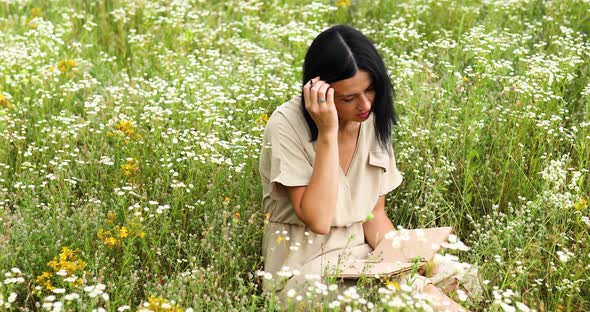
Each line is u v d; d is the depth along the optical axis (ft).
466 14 20.83
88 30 20.52
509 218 12.83
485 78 16.48
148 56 19.29
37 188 13.23
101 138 14.53
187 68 17.54
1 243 10.86
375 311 9.07
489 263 11.17
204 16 21.75
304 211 10.18
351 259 10.73
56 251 11.07
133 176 13.25
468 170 13.43
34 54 17.67
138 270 11.04
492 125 15.38
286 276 9.41
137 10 22.00
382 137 10.91
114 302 9.80
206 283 10.51
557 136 15.03
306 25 20.34
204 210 12.90
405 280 9.78
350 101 10.00
